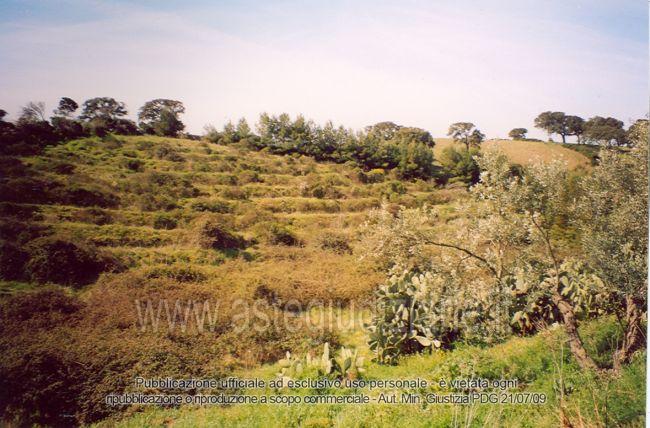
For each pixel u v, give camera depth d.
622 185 7.53
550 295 8.70
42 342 9.13
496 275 8.98
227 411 8.02
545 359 7.90
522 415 6.13
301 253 20.64
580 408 5.89
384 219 8.94
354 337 12.05
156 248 20.08
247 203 29.47
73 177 26.25
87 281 15.23
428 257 9.71
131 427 7.63
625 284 7.15
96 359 9.03
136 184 28.08
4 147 29.33
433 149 50.25
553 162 7.83
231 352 10.61
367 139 46.78
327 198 33.75
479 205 8.65
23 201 22.44
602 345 8.28
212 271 17.02
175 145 41.94
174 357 9.68
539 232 8.19
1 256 14.78
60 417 8.03
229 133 49.91
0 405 7.91
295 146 46.91
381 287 10.92
